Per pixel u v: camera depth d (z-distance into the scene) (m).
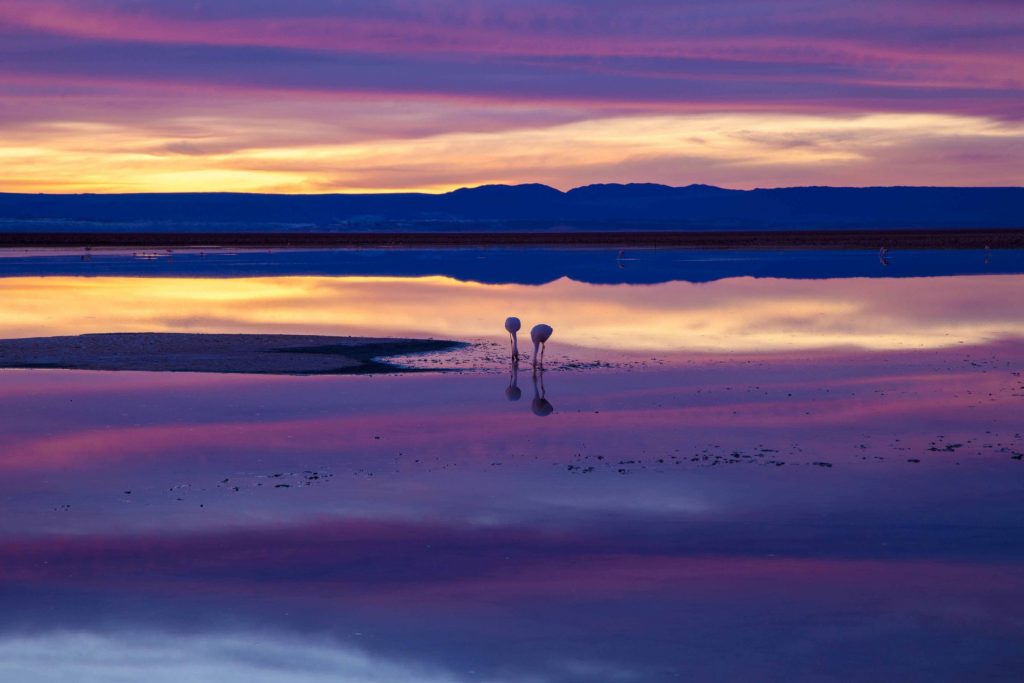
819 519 13.31
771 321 36.81
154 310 41.59
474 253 100.00
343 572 11.49
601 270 68.88
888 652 9.45
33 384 23.52
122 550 12.21
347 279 60.62
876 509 13.73
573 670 9.10
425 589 10.98
